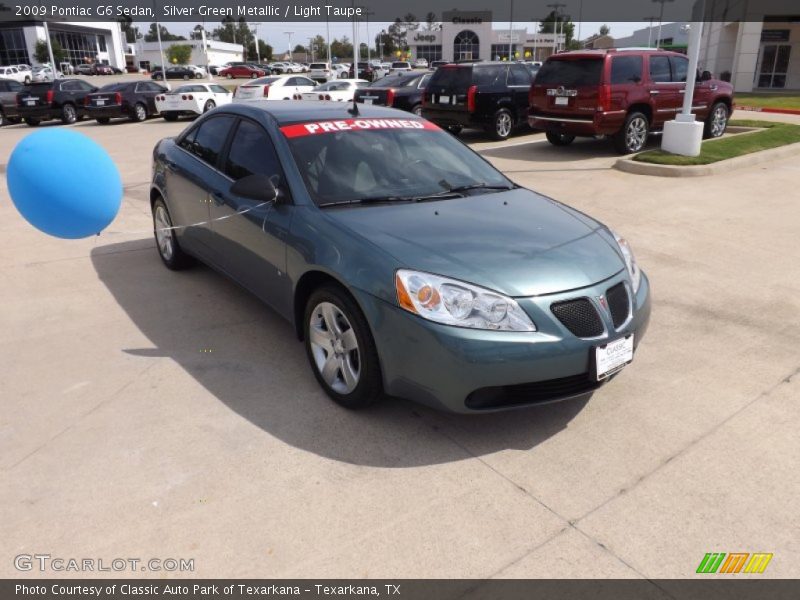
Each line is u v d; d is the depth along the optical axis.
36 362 3.97
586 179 9.61
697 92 12.24
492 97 13.44
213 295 5.05
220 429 3.27
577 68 11.01
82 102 22.00
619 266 3.33
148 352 4.11
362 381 3.23
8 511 2.69
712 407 3.52
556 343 2.93
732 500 2.79
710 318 4.71
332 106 4.60
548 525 2.64
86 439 3.18
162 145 5.52
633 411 3.48
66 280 5.40
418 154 4.25
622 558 2.48
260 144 4.14
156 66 84.50
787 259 5.98
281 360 4.00
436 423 3.35
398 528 2.62
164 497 2.78
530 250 3.22
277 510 2.71
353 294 3.13
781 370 3.93
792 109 19.72
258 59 102.62
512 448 3.15
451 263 3.05
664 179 9.51
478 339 2.86
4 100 21.89
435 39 82.12
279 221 3.70
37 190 3.28
